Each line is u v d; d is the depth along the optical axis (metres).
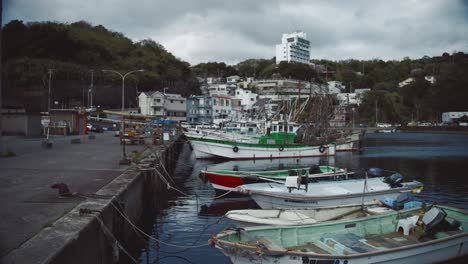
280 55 163.38
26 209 9.02
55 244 6.32
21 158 20.20
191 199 19.52
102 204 9.33
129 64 90.19
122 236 11.08
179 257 11.36
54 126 42.34
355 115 102.56
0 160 19.23
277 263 8.41
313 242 9.94
